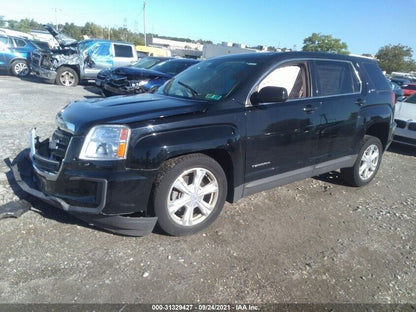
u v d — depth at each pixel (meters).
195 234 3.26
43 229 3.09
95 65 13.91
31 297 2.31
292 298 2.53
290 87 3.81
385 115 4.89
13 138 5.68
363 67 4.75
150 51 39.16
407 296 2.67
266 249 3.13
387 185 5.28
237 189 3.43
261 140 3.43
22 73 15.75
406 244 3.47
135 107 3.13
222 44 46.66
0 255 2.70
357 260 3.09
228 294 2.51
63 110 3.31
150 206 2.99
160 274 2.65
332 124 4.12
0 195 3.62
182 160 2.97
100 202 2.73
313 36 63.25
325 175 5.37
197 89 3.72
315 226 3.67
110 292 2.42
